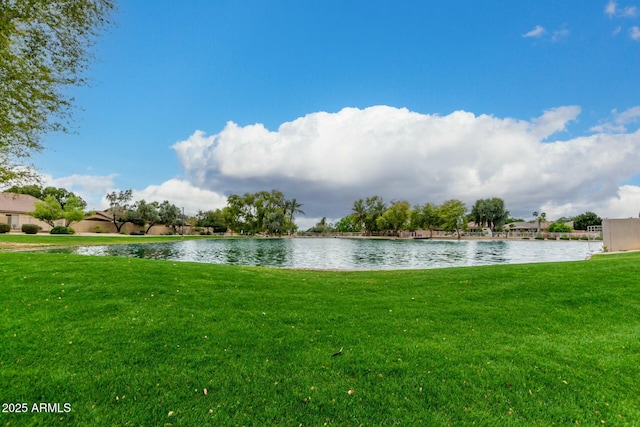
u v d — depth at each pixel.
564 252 26.08
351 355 3.37
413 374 2.99
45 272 6.38
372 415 2.38
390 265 16.78
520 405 2.54
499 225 73.00
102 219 52.28
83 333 3.66
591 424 2.34
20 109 8.63
